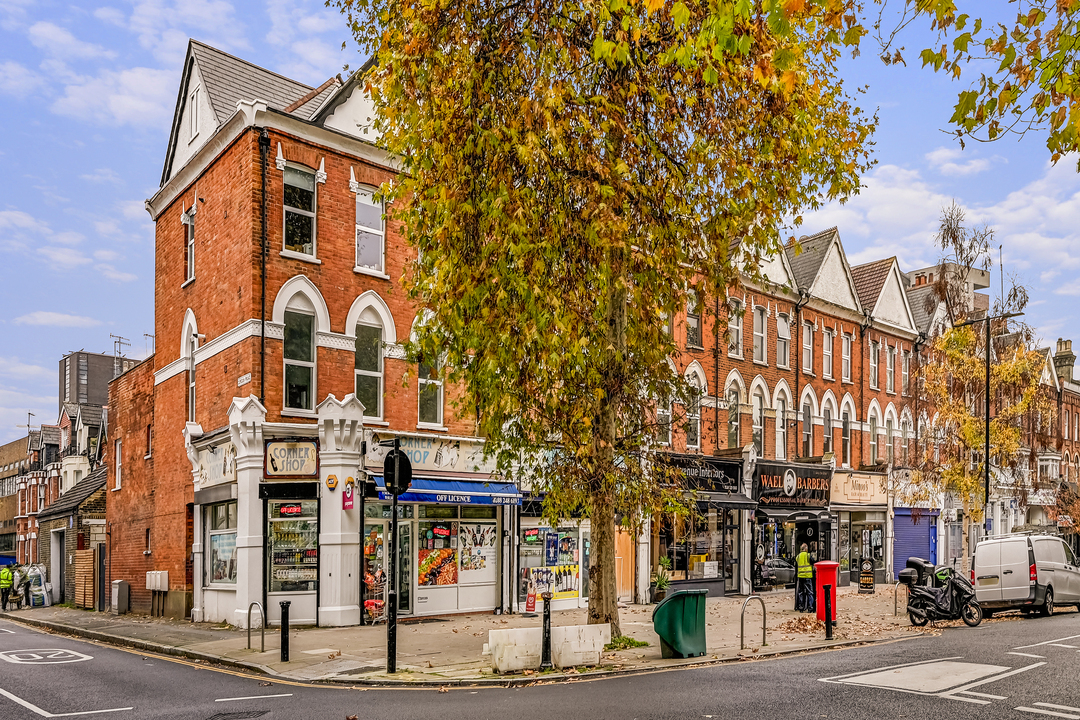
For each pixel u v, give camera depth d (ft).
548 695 30.22
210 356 62.80
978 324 96.99
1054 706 27.07
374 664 38.45
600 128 37.70
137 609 74.84
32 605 100.94
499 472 45.39
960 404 90.74
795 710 26.50
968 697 28.53
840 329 109.19
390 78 39.63
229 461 58.08
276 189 58.85
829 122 41.16
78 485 115.44
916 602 55.36
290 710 28.63
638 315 40.70
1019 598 63.21
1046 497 145.89
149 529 73.46
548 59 36.70
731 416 91.56
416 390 65.10
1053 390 154.40
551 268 37.42
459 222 37.63
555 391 39.58
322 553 55.98
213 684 35.01
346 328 61.57
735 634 49.62
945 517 124.57
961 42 22.13
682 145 40.45
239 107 58.65
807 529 92.68
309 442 56.70
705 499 81.61
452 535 63.77
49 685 34.94
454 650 43.45
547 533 69.72
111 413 86.63
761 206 39.32
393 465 38.01
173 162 71.92
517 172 37.29
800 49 36.63
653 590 78.28
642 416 42.96
